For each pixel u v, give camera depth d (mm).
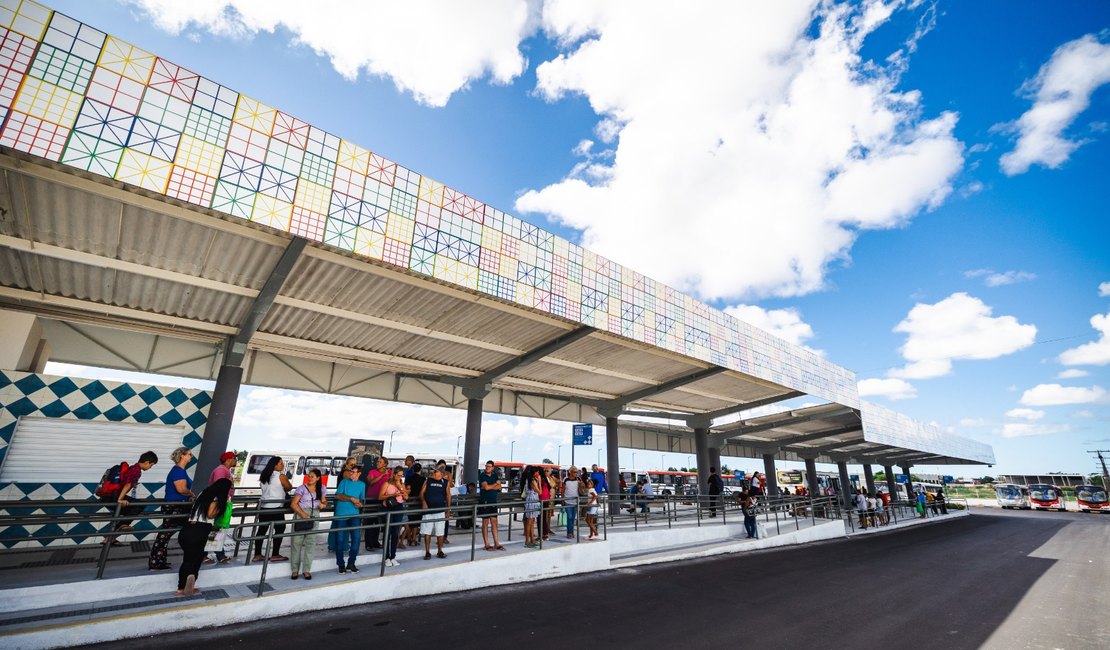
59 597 5418
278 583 6598
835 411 20906
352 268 8047
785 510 20641
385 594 7035
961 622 7035
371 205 7715
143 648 4824
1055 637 6453
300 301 9180
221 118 6402
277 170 6789
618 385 16703
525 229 10086
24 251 7012
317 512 7750
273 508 7215
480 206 9367
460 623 6098
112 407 9180
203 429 9914
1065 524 27656
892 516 27281
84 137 5309
